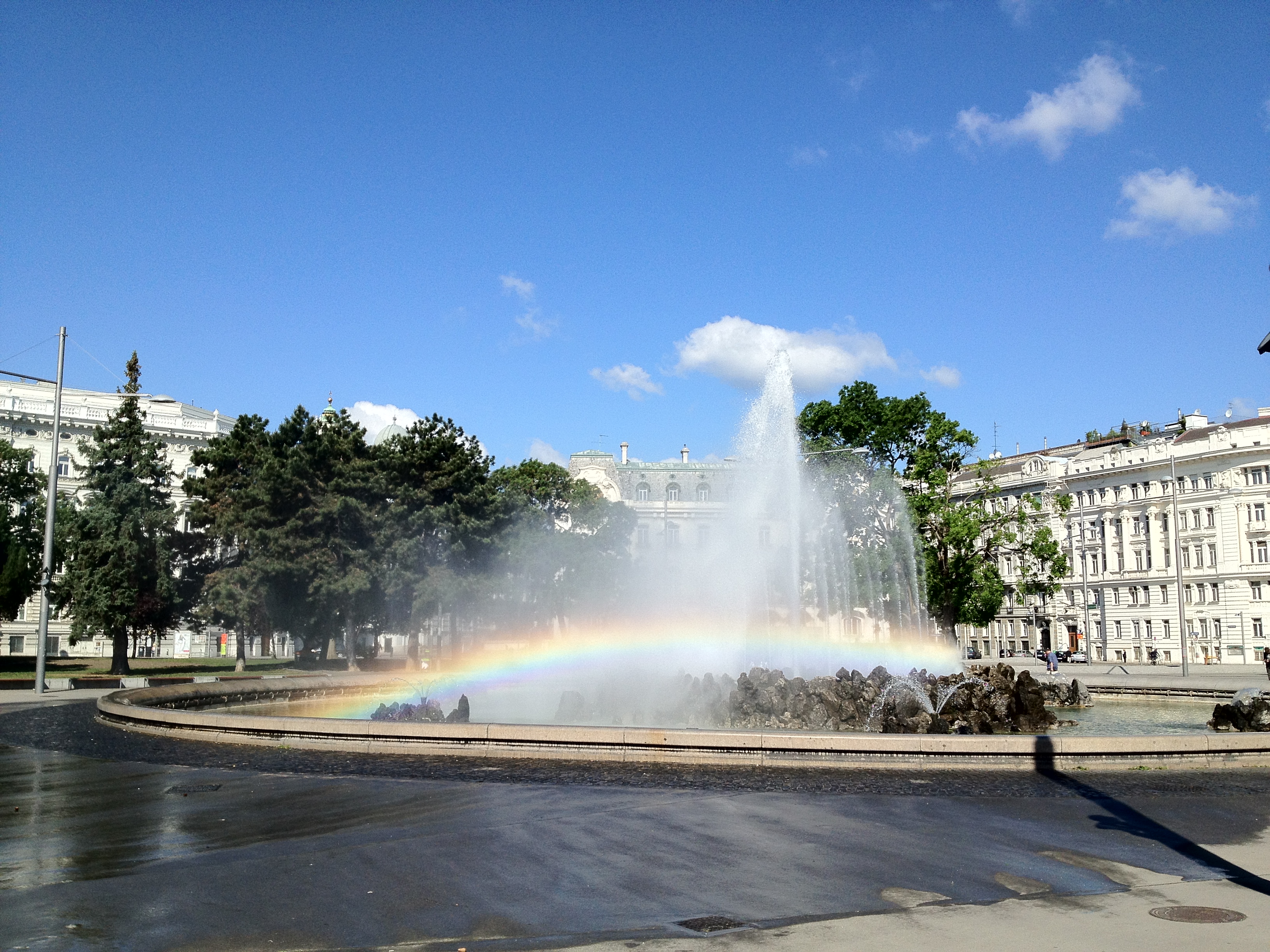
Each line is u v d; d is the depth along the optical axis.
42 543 76.44
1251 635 94.88
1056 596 115.75
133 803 15.38
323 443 59.53
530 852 12.26
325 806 15.11
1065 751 19.06
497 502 65.50
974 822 14.09
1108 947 8.79
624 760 19.56
